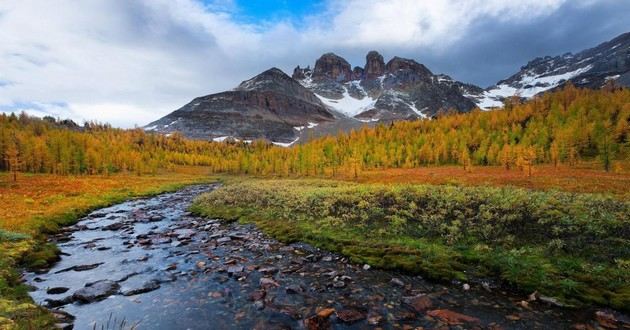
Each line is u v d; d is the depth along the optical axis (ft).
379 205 77.97
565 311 32.50
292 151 470.39
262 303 35.88
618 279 36.91
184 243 64.90
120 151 447.83
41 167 310.04
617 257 41.93
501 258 45.06
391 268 46.57
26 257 51.52
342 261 51.06
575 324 29.94
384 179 205.05
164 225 85.87
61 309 34.35
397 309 33.94
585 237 48.01
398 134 497.87
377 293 38.40
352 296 37.65
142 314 33.53
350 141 482.69
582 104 422.00
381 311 33.53
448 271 43.11
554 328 29.30
